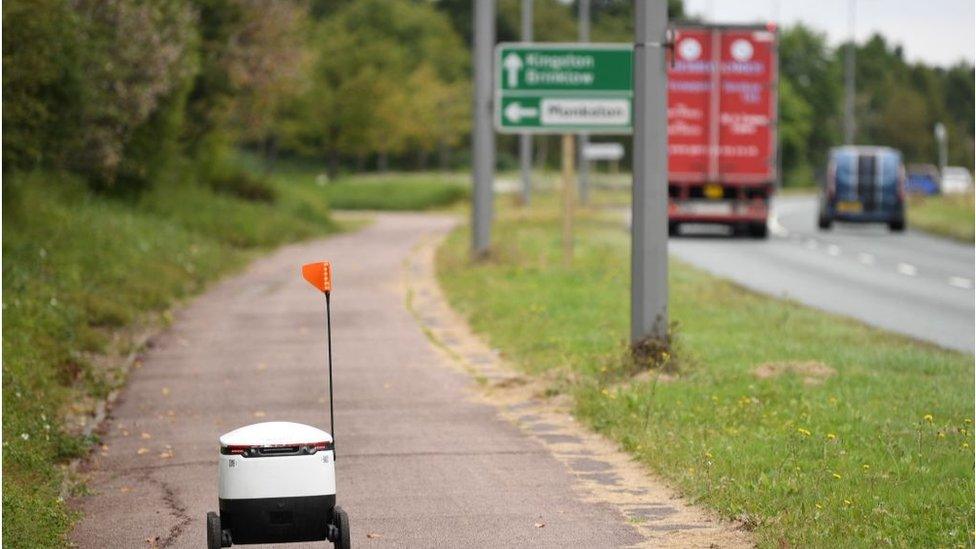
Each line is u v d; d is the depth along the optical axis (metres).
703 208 80.12
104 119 57.97
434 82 192.88
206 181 85.19
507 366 34.97
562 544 18.16
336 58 169.00
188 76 69.50
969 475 20.67
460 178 184.75
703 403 27.23
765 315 42.34
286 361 36.22
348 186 154.50
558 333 38.38
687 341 35.69
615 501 20.70
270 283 56.09
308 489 15.31
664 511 19.98
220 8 80.12
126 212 63.09
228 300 50.06
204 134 82.06
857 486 20.00
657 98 30.91
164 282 50.75
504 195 142.38
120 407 30.17
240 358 36.81
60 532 19.44
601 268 57.34
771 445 23.14
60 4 46.31
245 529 15.25
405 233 90.88
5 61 42.09
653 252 31.14
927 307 48.16
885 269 64.31
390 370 34.59
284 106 150.25
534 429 26.91
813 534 17.38
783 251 75.06
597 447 24.98
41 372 30.41
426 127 189.75
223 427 27.86
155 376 34.09
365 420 28.22
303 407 29.89
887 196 96.75
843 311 46.41
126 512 20.89
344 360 36.28
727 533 18.41
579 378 31.20
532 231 81.38
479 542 18.38
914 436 23.47
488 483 22.19
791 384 29.03
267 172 103.25
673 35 30.92
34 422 25.64
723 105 78.31
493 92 55.12
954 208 111.12
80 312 39.38
